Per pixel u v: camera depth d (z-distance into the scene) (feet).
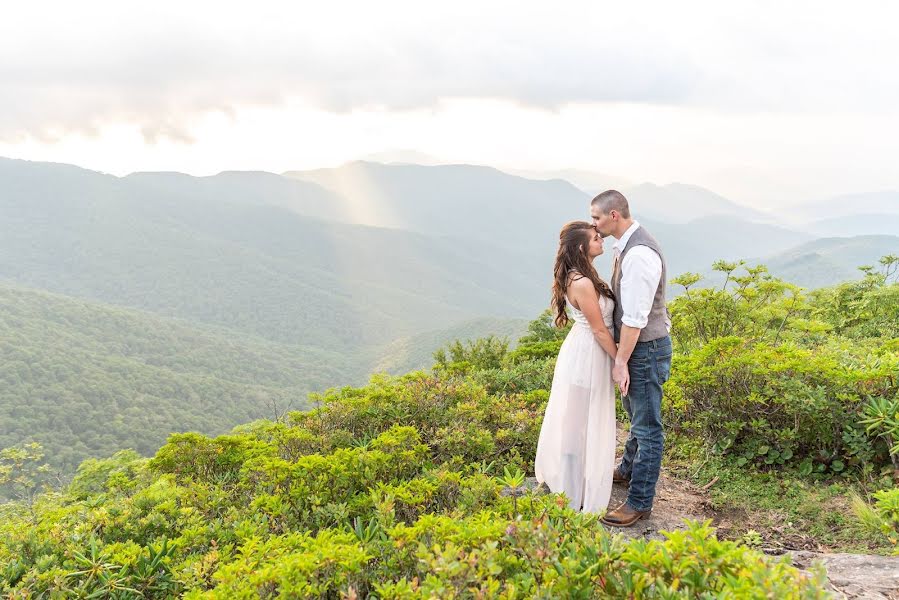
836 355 15.88
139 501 10.77
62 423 466.29
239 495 11.99
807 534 10.67
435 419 15.02
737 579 5.28
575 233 11.51
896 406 11.97
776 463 13.56
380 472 10.89
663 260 10.84
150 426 486.38
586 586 5.80
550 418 12.25
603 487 11.64
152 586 8.40
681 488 13.24
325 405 16.07
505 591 5.90
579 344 11.84
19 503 28.50
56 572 8.19
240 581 6.91
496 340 32.60
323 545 7.20
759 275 21.02
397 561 7.18
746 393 14.03
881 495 9.62
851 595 7.42
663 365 11.15
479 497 9.16
